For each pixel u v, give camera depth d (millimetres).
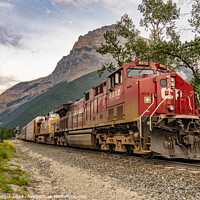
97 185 6793
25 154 20203
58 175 9062
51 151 18328
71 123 20375
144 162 8906
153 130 8328
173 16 23516
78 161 11539
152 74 10586
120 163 9312
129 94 10125
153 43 20859
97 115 14211
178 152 8445
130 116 9930
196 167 7125
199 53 17953
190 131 8656
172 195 5145
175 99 9258
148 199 5051
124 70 10719
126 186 6355
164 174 6734
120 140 11328
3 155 13477
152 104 9227
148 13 24719
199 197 4773
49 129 28453
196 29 16734
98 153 13555
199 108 10281
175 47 18859
